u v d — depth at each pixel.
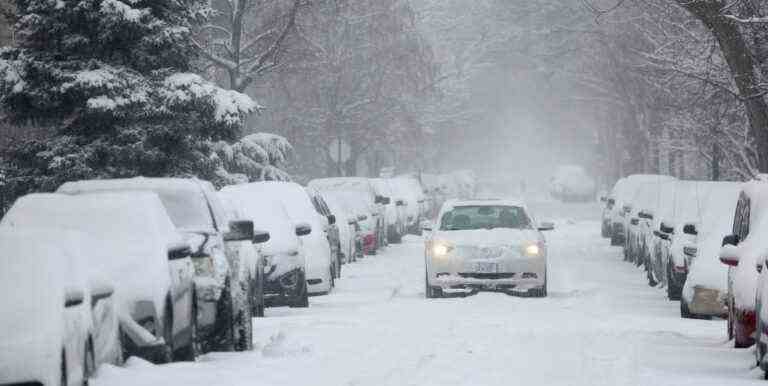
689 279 41.00
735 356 29.19
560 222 140.88
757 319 26.64
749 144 76.88
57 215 26.75
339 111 122.62
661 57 71.50
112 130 58.06
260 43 88.56
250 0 86.56
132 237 26.30
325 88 121.38
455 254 48.31
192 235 29.78
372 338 33.03
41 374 19.88
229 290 30.31
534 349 30.61
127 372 23.78
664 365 27.66
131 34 57.34
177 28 58.31
